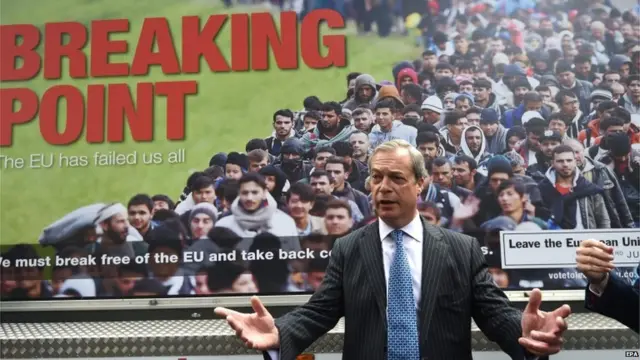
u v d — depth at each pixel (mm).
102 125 2324
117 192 2287
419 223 1972
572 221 2166
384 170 1886
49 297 2248
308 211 2211
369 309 1843
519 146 2213
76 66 2363
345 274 1929
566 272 2145
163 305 2215
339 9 2301
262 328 1779
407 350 1765
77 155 2314
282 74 2295
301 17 2311
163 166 2287
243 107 2289
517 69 2256
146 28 2361
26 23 2396
